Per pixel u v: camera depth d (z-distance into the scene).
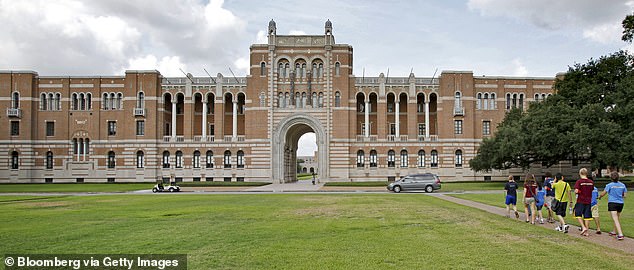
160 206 37.66
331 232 23.50
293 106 88.69
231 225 25.97
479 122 89.69
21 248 19.64
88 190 65.31
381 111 90.31
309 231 23.78
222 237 22.00
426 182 61.97
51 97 91.19
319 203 40.47
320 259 17.58
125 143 89.38
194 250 19.09
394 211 33.44
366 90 90.50
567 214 31.03
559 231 23.97
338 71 89.69
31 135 89.56
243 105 94.81
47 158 90.38
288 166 92.94
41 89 90.94
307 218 29.20
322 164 88.12
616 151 59.97
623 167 59.38
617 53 70.00
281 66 90.12
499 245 20.25
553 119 65.56
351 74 90.94
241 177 89.38
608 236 22.64
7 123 89.31
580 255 18.33
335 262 17.12
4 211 33.72
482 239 21.64
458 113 88.25
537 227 25.48
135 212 32.75
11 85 89.94
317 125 88.62
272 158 88.19
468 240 21.38
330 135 88.62
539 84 91.06
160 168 89.75
